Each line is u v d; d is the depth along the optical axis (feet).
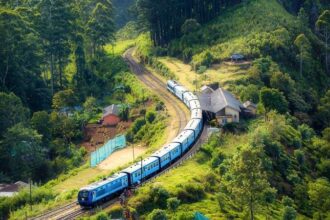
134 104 444.14
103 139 407.44
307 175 305.94
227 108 346.54
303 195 278.05
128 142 383.86
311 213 268.00
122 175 240.53
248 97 390.21
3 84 453.17
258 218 223.71
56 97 442.91
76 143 408.67
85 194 220.84
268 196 225.56
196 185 234.58
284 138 324.19
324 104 435.94
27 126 392.06
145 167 256.52
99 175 306.76
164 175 255.70
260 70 438.40
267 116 352.49
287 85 417.49
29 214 232.73
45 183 333.21
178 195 224.33
